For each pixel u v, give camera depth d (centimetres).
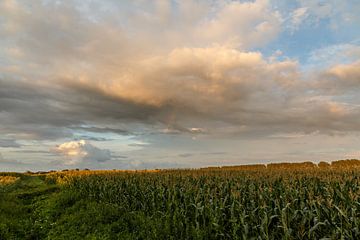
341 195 1080
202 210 1205
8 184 3222
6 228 1374
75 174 3600
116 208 1673
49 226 1514
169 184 1697
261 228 961
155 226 1238
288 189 1209
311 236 924
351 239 842
